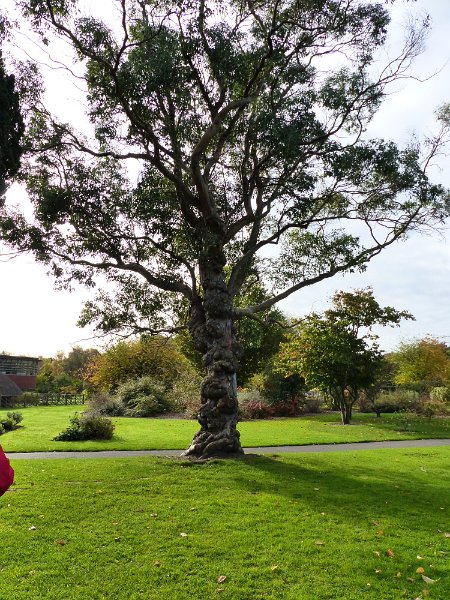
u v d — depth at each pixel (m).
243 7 14.78
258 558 6.40
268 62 14.74
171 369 42.06
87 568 6.00
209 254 14.55
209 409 14.22
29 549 6.55
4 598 5.18
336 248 16.48
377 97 15.43
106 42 13.03
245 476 11.39
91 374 48.41
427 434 22.16
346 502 9.25
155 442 18.67
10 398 49.53
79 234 14.59
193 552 6.55
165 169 14.74
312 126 13.65
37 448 16.70
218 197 16.56
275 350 36.22
